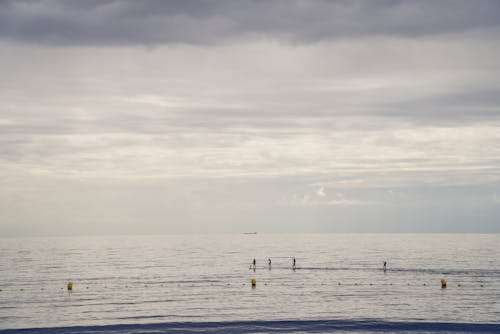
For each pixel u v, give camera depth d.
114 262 177.75
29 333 60.81
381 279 109.50
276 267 144.62
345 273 123.00
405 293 88.44
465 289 92.94
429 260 168.75
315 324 63.94
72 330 61.78
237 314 70.56
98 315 70.81
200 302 81.00
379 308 74.38
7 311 74.81
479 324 62.88
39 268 153.62
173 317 68.62
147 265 161.38
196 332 60.53
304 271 130.12
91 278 120.19
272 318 67.62
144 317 68.81
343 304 77.94
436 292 89.38
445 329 61.16
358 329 61.53
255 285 101.19
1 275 130.62
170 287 100.81
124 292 94.00
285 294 88.94
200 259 191.38
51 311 74.44
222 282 108.06
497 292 89.06
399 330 61.00
